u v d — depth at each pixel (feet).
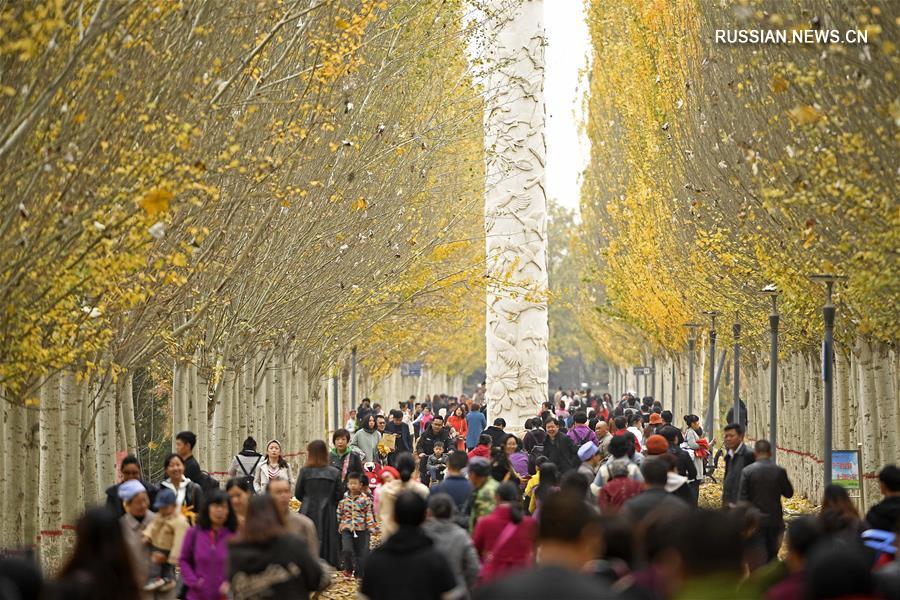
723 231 166.91
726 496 100.48
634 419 151.84
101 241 83.71
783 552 122.93
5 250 80.53
